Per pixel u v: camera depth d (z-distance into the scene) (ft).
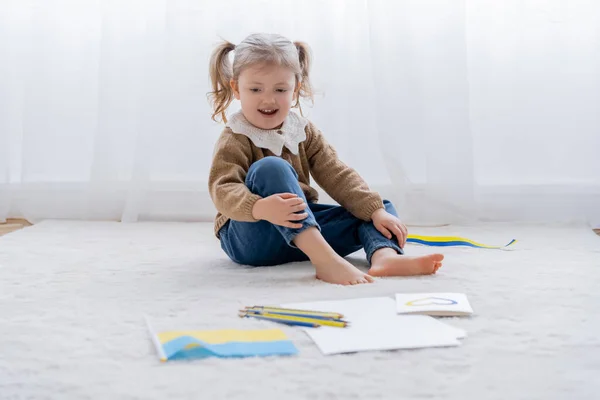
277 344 2.93
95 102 7.09
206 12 6.88
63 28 7.01
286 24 6.90
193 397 2.44
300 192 4.26
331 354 2.84
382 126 6.82
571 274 4.35
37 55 6.95
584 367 2.72
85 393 2.49
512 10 6.85
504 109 6.93
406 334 3.05
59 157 7.08
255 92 4.56
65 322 3.33
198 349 2.86
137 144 6.86
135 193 6.90
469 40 6.95
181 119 6.97
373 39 6.76
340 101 6.99
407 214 6.89
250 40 4.65
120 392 2.49
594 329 3.18
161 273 4.46
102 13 6.81
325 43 6.86
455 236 5.74
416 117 6.81
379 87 6.80
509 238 5.95
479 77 6.93
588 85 6.80
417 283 4.05
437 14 6.75
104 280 4.24
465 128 6.77
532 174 6.94
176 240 5.88
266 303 3.61
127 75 6.94
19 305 3.65
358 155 6.97
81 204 7.11
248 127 4.66
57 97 7.04
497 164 6.98
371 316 3.31
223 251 5.36
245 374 2.64
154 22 6.87
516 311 3.48
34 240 5.80
